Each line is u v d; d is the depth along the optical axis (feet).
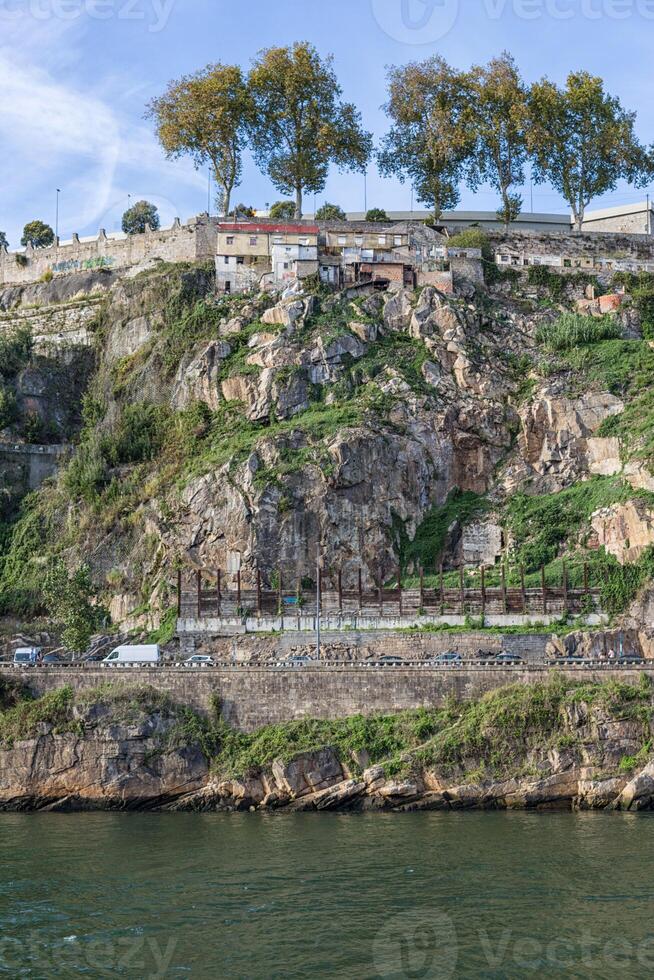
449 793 304.50
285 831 277.64
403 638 365.20
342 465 415.44
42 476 481.05
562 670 325.62
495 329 489.26
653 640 358.02
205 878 233.76
